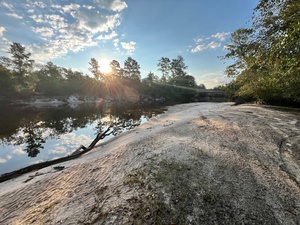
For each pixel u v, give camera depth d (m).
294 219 2.02
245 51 8.22
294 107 11.02
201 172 3.19
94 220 2.19
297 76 7.04
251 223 1.98
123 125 12.98
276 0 5.66
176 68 64.25
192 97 47.28
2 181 4.52
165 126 8.91
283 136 5.12
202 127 7.26
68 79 57.94
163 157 4.02
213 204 2.32
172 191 2.61
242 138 5.25
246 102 19.39
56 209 2.62
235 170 3.24
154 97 48.19
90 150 6.81
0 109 27.34
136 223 2.05
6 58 42.41
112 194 2.76
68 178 3.81
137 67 64.19
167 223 2.02
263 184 2.74
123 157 4.57
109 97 53.47
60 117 18.03
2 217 2.67
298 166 3.30
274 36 6.01
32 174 4.64
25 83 42.12
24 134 10.61
